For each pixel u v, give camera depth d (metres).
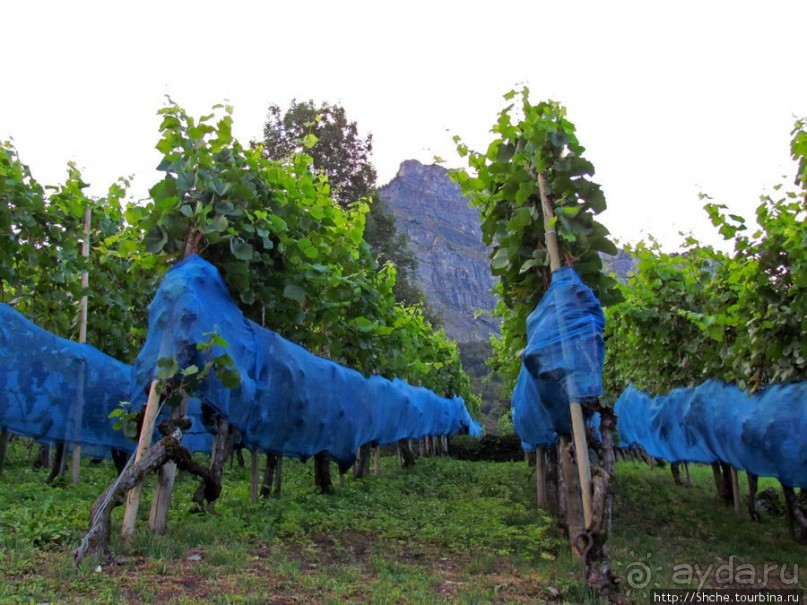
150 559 4.18
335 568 4.59
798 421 6.58
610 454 4.75
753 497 8.98
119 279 9.27
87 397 6.89
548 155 5.67
